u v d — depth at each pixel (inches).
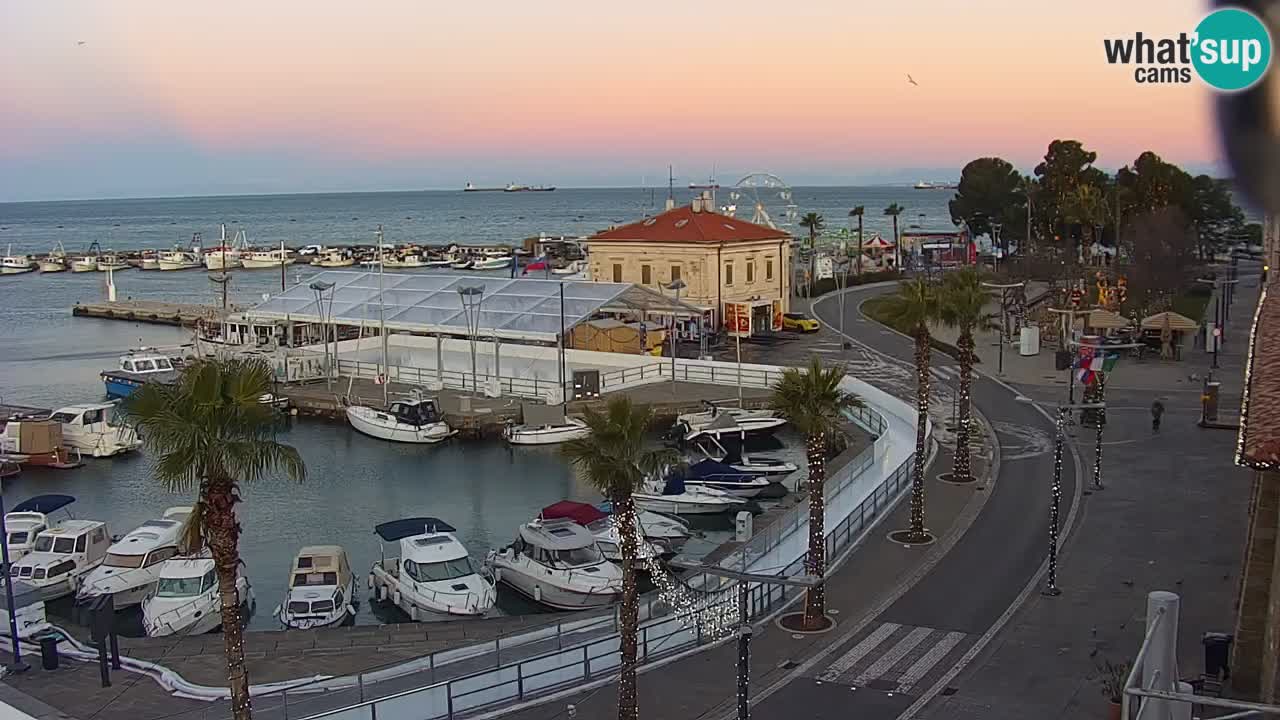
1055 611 1325.0
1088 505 1800.0
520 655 1242.0
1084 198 4822.8
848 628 1298.0
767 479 2225.6
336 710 1023.6
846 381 2925.7
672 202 5246.1
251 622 1610.5
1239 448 475.8
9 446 2696.9
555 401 2974.9
